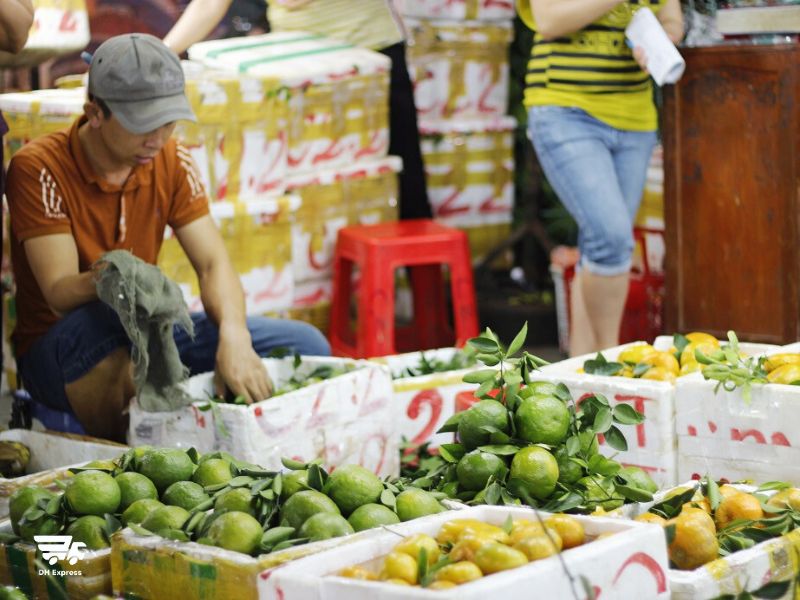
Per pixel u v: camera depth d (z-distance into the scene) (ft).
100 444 10.86
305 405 11.15
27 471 11.25
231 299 12.81
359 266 18.26
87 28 16.31
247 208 17.19
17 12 11.98
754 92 15.70
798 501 8.51
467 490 8.63
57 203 12.25
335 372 12.30
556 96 15.57
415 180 20.99
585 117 15.52
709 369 9.95
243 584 7.22
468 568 6.75
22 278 13.09
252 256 17.46
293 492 8.21
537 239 23.12
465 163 22.36
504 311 20.94
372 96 19.66
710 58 15.92
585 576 6.77
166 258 16.56
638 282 18.51
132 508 8.36
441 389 12.89
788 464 9.64
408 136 20.81
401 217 21.12
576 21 15.01
